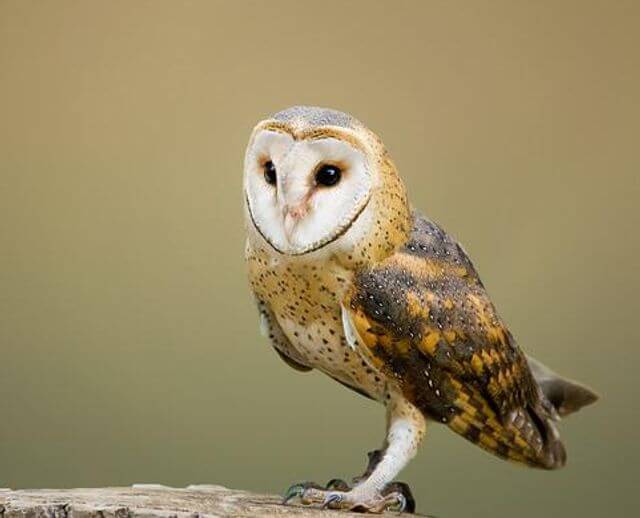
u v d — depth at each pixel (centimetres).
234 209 657
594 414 652
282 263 598
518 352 605
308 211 595
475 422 603
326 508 596
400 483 603
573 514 652
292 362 609
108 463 656
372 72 655
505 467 654
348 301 598
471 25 655
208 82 658
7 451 656
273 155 596
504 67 654
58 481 656
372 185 596
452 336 600
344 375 605
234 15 658
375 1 656
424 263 600
